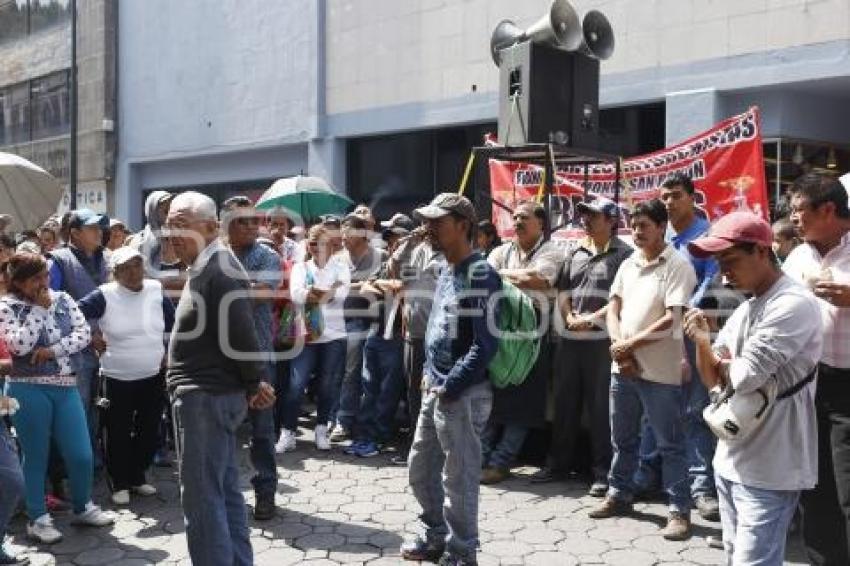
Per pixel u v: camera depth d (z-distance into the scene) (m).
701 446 4.90
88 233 5.68
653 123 9.25
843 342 3.45
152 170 16.31
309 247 6.61
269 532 4.71
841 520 3.53
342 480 5.72
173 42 15.24
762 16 8.10
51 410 4.64
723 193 6.59
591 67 6.59
